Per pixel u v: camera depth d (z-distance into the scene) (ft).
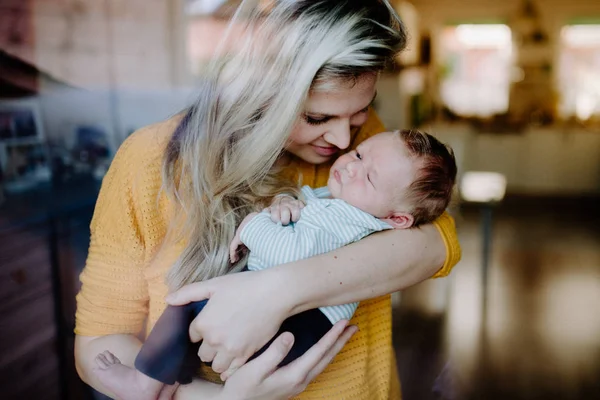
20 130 5.12
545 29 25.32
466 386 7.84
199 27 5.53
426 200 2.93
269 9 2.51
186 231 2.83
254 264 2.85
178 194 2.82
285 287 2.42
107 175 2.97
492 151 23.58
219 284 2.49
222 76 2.68
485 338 9.28
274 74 2.53
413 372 8.21
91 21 6.29
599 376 8.16
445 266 2.93
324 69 2.44
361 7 2.49
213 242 2.82
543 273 12.73
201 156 2.77
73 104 5.41
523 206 20.33
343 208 2.92
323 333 2.68
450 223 3.07
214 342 2.40
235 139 2.75
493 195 12.89
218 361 2.44
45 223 4.48
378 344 3.14
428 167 2.94
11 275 4.22
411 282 2.78
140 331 2.93
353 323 2.97
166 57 5.98
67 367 4.34
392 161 2.96
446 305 10.67
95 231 2.91
